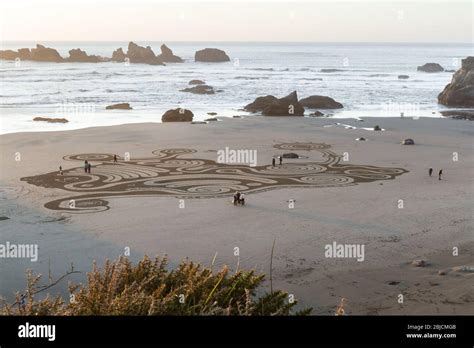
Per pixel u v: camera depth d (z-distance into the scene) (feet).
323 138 273.13
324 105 420.77
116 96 484.74
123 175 191.72
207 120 330.54
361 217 146.72
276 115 369.71
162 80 653.71
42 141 249.55
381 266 111.65
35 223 138.62
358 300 93.86
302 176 194.39
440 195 170.30
